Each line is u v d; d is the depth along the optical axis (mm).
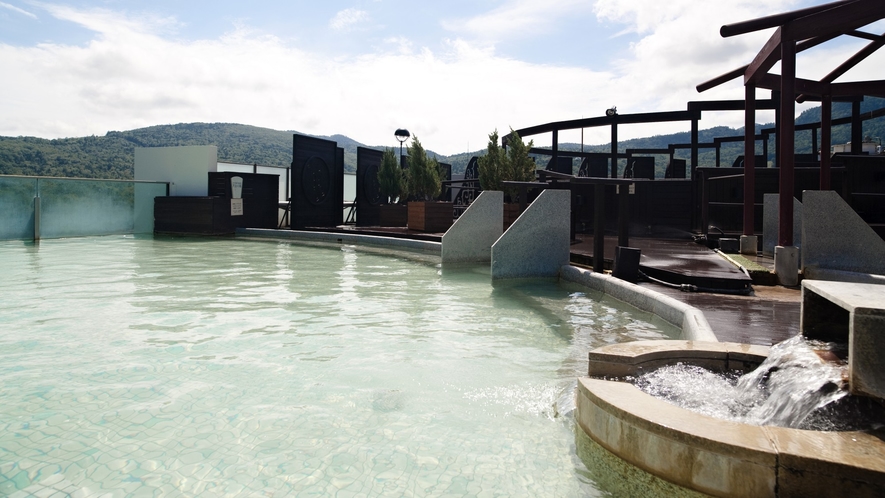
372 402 3617
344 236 17766
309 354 4754
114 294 7758
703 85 12242
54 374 4137
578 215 18406
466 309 6906
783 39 8188
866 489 1968
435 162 23594
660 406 2570
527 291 8430
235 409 3461
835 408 2469
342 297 7738
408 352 4848
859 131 17609
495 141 18281
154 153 22266
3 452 2832
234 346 4996
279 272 10477
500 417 3396
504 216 15641
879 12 7133
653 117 17875
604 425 2645
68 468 2666
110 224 19656
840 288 3053
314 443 2986
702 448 2219
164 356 4648
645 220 17938
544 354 4812
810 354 3139
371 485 2551
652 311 6570
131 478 2580
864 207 15016
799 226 11469
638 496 2459
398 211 21266
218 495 2439
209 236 19906
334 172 22688
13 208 16594
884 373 2389
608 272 9273
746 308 6281
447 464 2775
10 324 5812
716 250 11625
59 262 11617
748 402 3180
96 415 3338
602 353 3588
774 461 2082
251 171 23344
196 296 7668
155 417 3316
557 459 2861
